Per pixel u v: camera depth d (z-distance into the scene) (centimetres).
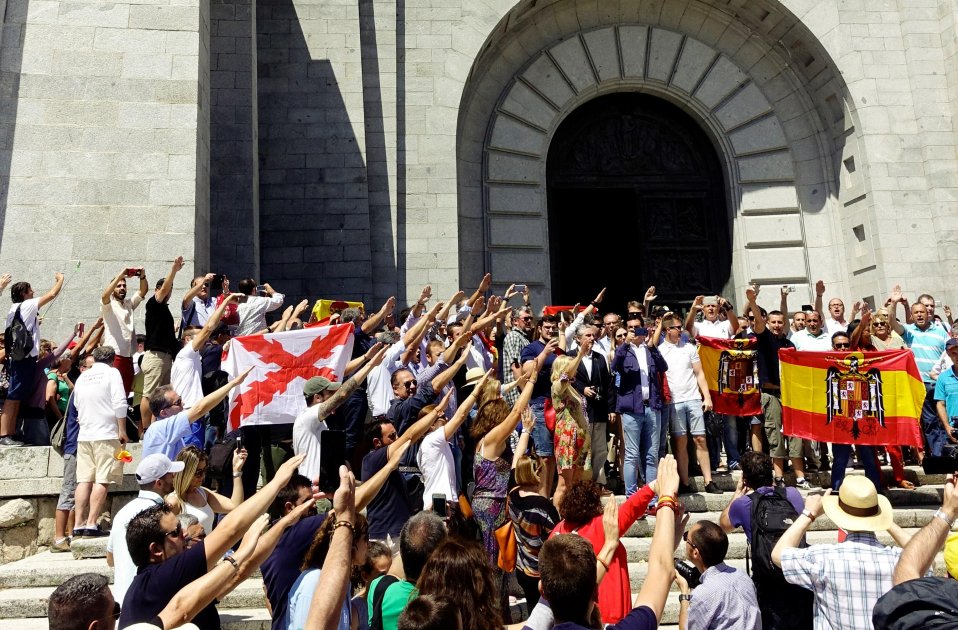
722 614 512
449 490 700
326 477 678
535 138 1877
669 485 421
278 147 1666
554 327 1038
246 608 706
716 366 1105
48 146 1260
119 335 1023
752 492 619
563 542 387
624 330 1111
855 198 1803
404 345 997
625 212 2238
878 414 985
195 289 1029
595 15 1927
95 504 849
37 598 697
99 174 1262
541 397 973
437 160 1723
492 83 1878
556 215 1939
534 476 649
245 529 420
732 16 1919
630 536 912
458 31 1770
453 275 1683
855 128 1791
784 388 1042
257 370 871
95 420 861
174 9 1334
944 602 313
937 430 1036
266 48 1700
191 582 397
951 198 1727
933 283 1695
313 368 880
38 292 1216
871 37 1805
